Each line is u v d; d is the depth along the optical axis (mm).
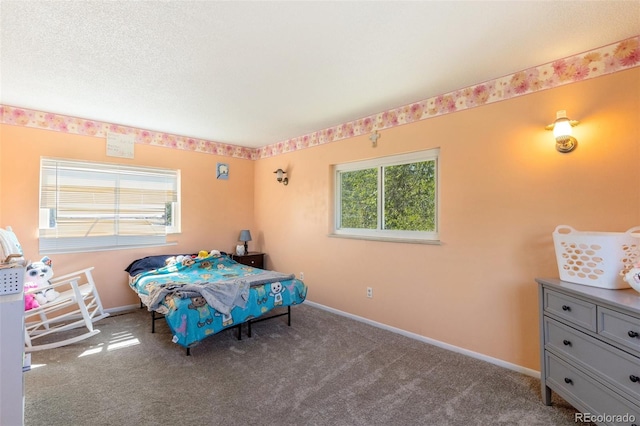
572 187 2152
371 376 2293
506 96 2459
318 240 4055
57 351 2680
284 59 2189
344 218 3910
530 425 1758
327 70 2359
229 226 4832
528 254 2348
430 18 1734
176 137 4289
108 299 3729
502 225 2479
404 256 3127
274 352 2689
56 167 3430
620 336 1453
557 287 1827
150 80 2525
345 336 3059
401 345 2850
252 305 2912
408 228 3238
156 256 3928
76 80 2527
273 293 3107
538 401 1983
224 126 3854
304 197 4258
